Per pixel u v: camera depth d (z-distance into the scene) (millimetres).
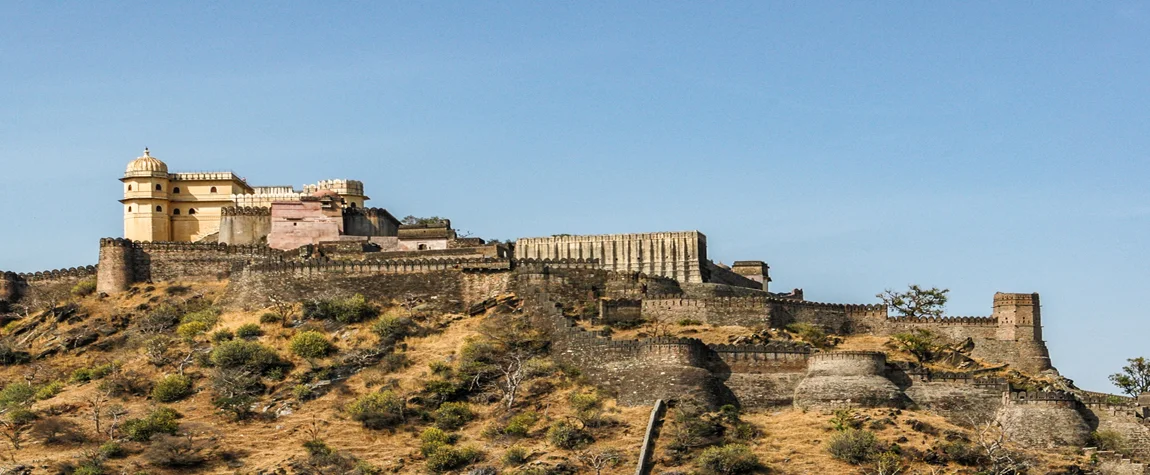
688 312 178125
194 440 153125
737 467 140875
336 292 186125
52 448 152375
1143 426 154125
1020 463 146125
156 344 176250
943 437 149625
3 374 177375
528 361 164250
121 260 198875
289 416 159250
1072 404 155500
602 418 152375
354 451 151125
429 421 156750
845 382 157000
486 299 182250
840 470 141625
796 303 180750
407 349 171750
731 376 159375
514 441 150375
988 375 165500
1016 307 181875
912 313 194875
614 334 173375
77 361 180125
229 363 167875
